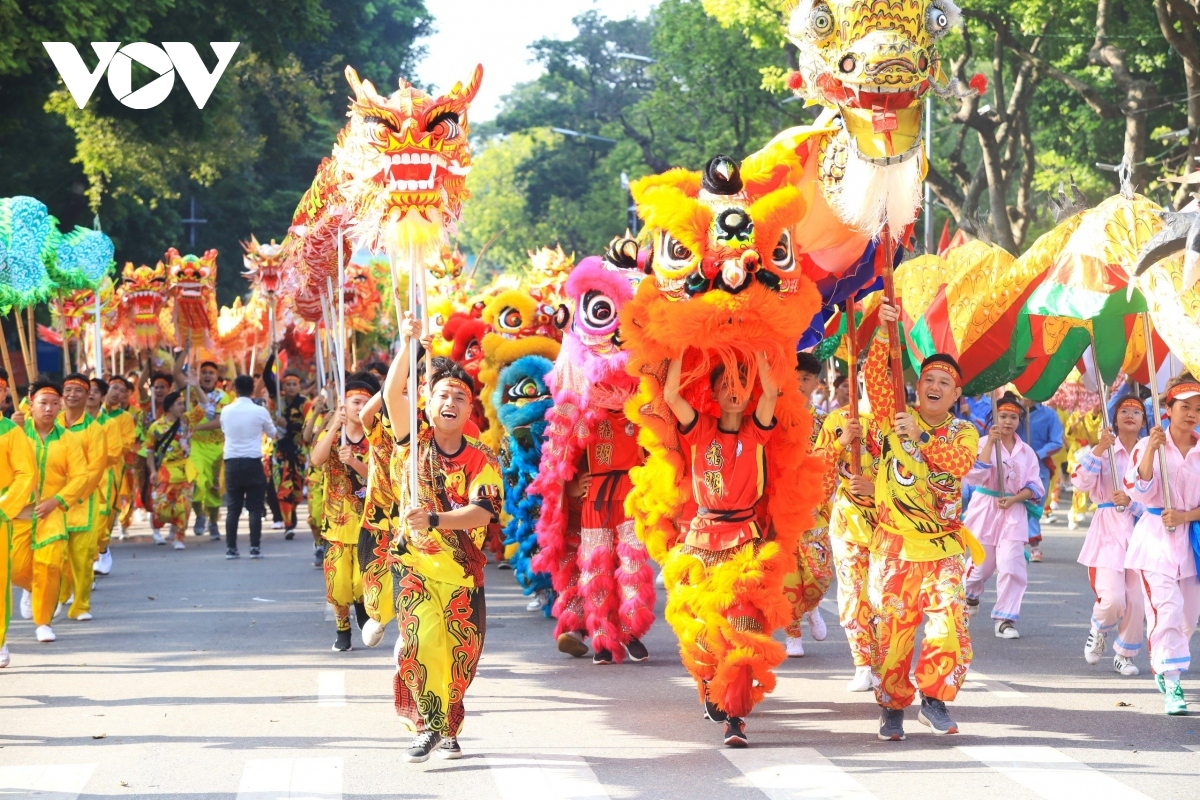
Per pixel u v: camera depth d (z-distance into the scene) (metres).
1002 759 6.57
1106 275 8.21
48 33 19.83
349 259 11.11
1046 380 9.53
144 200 34.09
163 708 7.82
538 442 10.49
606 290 9.12
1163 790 6.00
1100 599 8.71
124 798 5.97
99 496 11.51
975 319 9.02
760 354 6.82
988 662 9.12
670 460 7.08
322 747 6.88
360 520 9.48
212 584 13.32
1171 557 7.68
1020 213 29.80
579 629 9.45
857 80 7.12
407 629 6.50
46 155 28.77
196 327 20.23
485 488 6.54
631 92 76.94
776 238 6.75
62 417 10.70
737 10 29.50
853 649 8.31
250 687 8.40
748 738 7.09
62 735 7.18
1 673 8.93
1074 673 8.74
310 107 42.03
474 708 7.83
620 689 8.34
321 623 10.91
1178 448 7.89
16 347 27.52
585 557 9.22
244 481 15.58
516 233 76.88
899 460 7.01
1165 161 28.08
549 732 7.22
